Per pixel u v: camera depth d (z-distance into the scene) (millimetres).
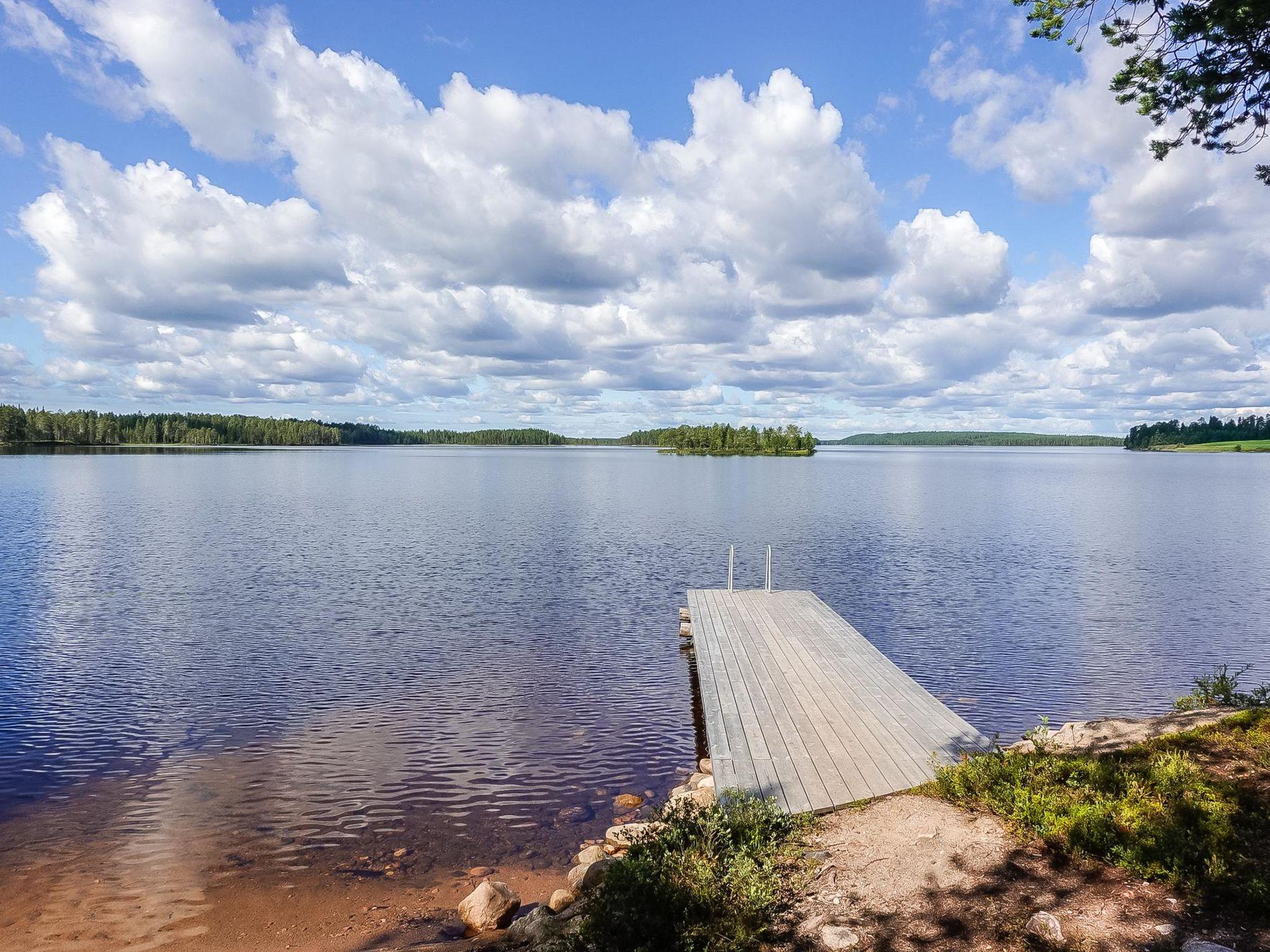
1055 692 16469
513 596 25828
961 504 61594
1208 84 7855
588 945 6262
